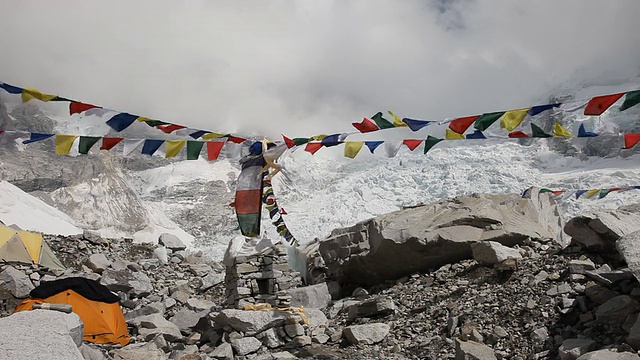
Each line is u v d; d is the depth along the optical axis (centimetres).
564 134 1175
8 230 2198
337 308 1786
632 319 1143
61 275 2039
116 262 2256
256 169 1465
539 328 1270
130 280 2042
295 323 1485
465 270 1786
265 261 1730
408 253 1966
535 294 1423
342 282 2155
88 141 1252
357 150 1277
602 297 1265
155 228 8194
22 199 5978
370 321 1589
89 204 10250
